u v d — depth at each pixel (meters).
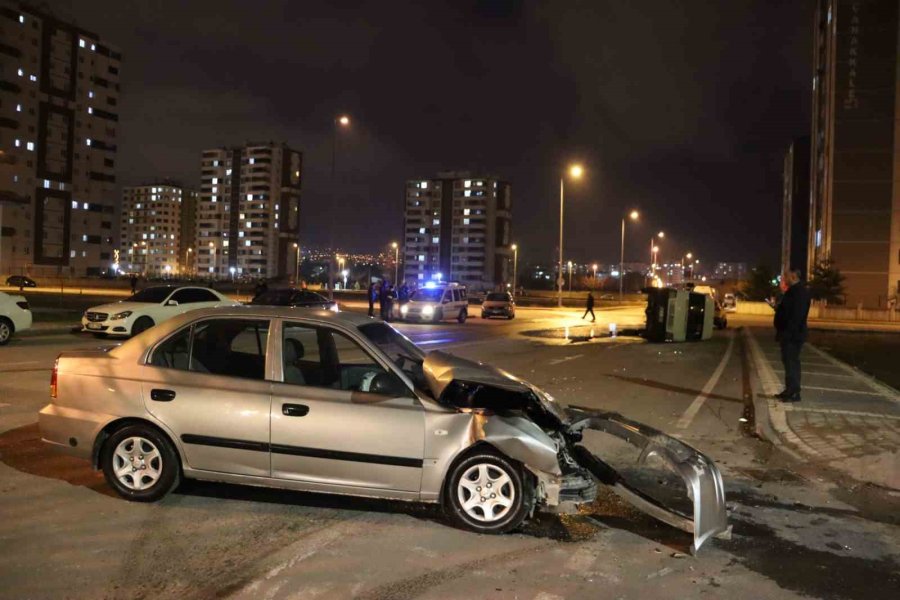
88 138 114.44
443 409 5.32
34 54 104.50
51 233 108.62
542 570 4.62
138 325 18.28
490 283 164.88
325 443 5.33
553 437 5.71
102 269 118.12
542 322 37.06
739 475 7.23
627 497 5.49
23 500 5.64
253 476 5.46
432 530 5.27
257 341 5.80
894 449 8.17
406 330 28.02
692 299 27.00
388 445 5.28
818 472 7.33
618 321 39.75
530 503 5.24
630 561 4.84
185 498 5.80
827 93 70.38
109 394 5.64
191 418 5.49
